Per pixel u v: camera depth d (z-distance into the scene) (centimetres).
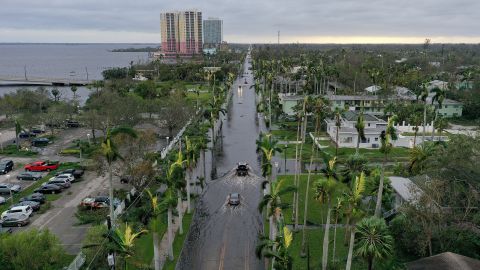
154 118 11400
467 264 3706
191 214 5788
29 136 10006
